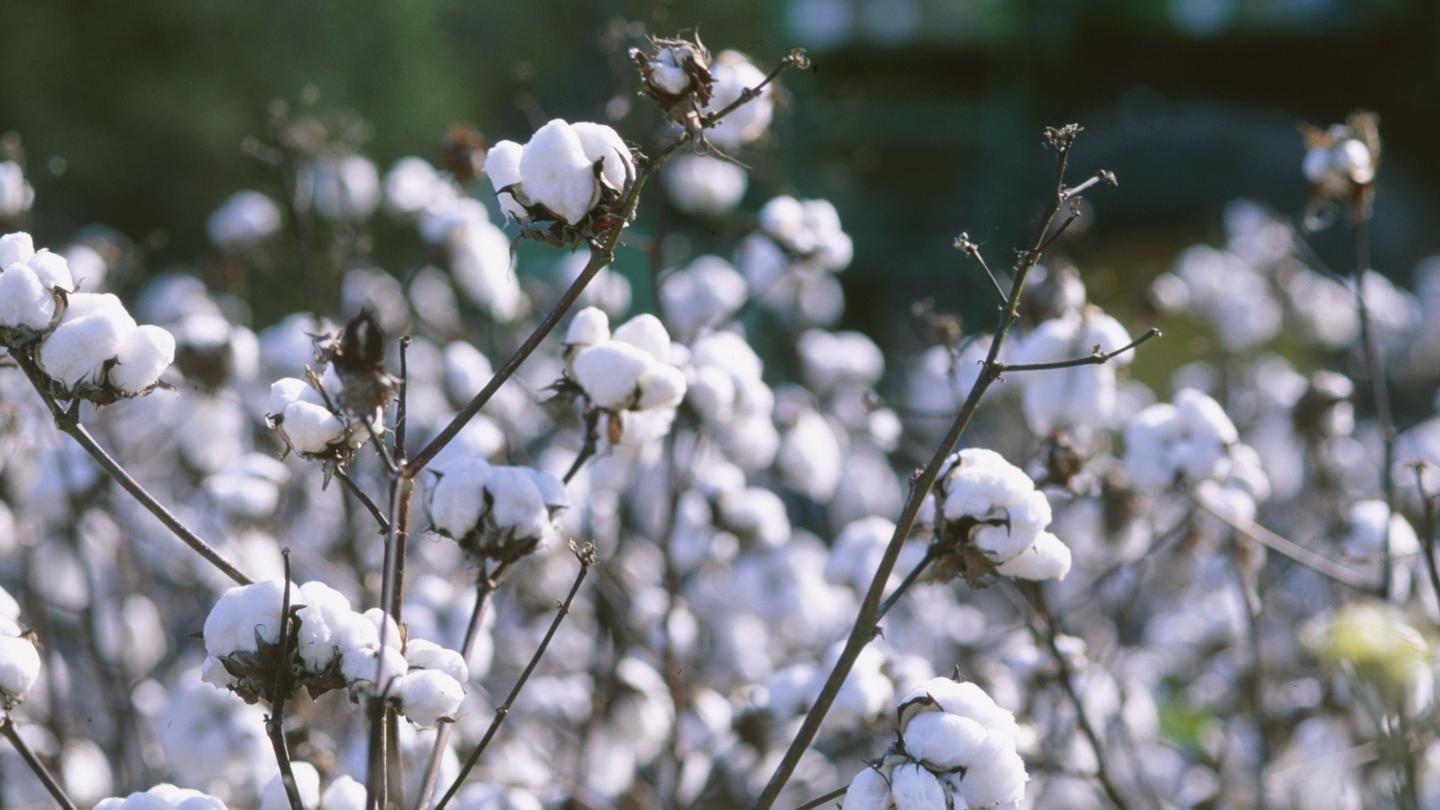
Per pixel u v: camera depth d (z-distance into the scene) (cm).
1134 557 389
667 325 452
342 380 176
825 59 1305
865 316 1099
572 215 185
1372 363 337
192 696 306
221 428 410
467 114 1234
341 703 315
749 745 306
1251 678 387
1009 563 192
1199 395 320
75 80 1212
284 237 509
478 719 356
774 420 414
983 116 1312
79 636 425
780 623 402
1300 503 502
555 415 315
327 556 407
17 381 376
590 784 342
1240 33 1653
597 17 774
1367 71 1723
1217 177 1273
